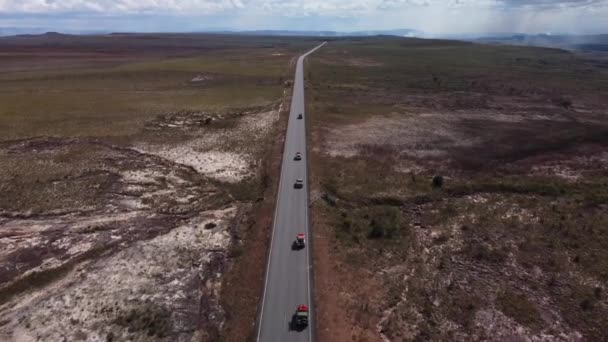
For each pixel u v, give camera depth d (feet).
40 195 150.82
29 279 105.91
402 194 155.33
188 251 119.03
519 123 254.68
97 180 165.07
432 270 111.96
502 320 94.32
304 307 88.89
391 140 219.82
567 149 204.54
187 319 92.73
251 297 97.14
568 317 95.35
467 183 164.14
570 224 133.39
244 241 122.42
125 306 96.68
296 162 180.65
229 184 164.55
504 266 113.80
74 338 86.89
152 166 181.47
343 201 150.30
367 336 87.30
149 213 141.38
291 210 137.49
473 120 262.26
